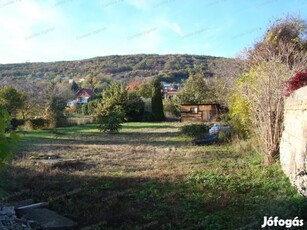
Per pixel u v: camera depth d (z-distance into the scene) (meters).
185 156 12.55
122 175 9.45
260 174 8.73
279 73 10.06
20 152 13.80
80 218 6.11
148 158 12.41
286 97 8.81
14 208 6.07
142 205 6.71
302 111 6.50
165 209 6.42
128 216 6.08
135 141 18.27
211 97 36.41
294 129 7.37
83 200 7.12
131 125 30.28
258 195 7.04
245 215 5.88
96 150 14.73
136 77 63.75
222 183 8.13
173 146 15.73
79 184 8.42
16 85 31.23
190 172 9.52
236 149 13.17
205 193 7.40
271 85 10.01
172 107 39.62
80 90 58.06
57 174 9.59
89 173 9.77
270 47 16.94
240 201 6.75
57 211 6.47
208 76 40.41
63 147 15.75
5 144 3.31
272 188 7.43
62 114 29.20
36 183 8.49
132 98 35.88
